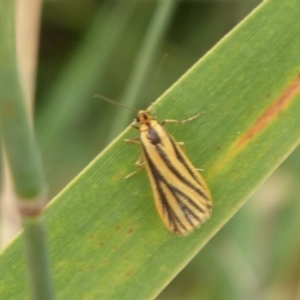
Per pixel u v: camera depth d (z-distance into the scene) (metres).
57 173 0.15
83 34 0.15
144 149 0.13
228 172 0.13
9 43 0.09
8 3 0.09
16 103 0.10
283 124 0.13
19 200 0.11
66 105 0.15
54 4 0.15
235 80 0.13
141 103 0.15
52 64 0.15
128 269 0.12
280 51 0.12
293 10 0.12
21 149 0.11
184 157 0.13
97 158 0.13
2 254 0.12
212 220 0.13
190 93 0.13
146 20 0.15
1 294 0.12
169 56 0.16
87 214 0.12
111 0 0.15
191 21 0.15
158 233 0.13
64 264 0.12
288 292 0.14
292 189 0.14
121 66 0.15
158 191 0.13
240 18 0.15
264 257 0.14
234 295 0.14
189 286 0.15
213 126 0.13
